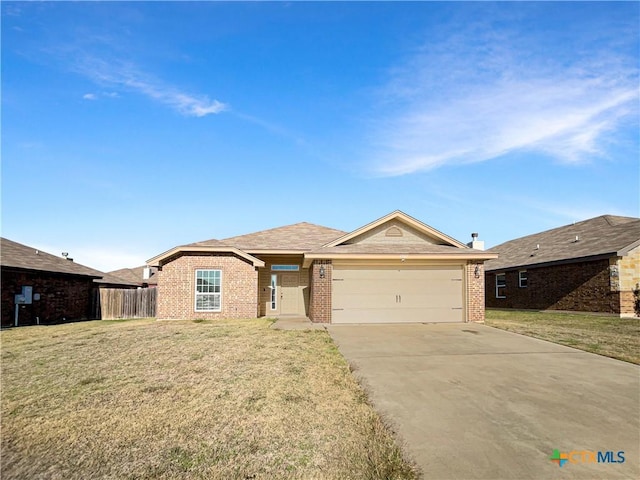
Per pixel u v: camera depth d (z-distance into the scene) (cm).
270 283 1858
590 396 599
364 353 898
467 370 750
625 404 565
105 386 671
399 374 723
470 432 475
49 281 1936
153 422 516
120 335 1227
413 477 376
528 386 649
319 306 1444
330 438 461
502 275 2475
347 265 1479
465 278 1497
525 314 1875
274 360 827
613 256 1616
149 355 901
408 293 1481
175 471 398
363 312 1457
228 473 390
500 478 374
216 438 467
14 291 1720
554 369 754
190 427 498
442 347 966
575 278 1842
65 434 488
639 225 1822
